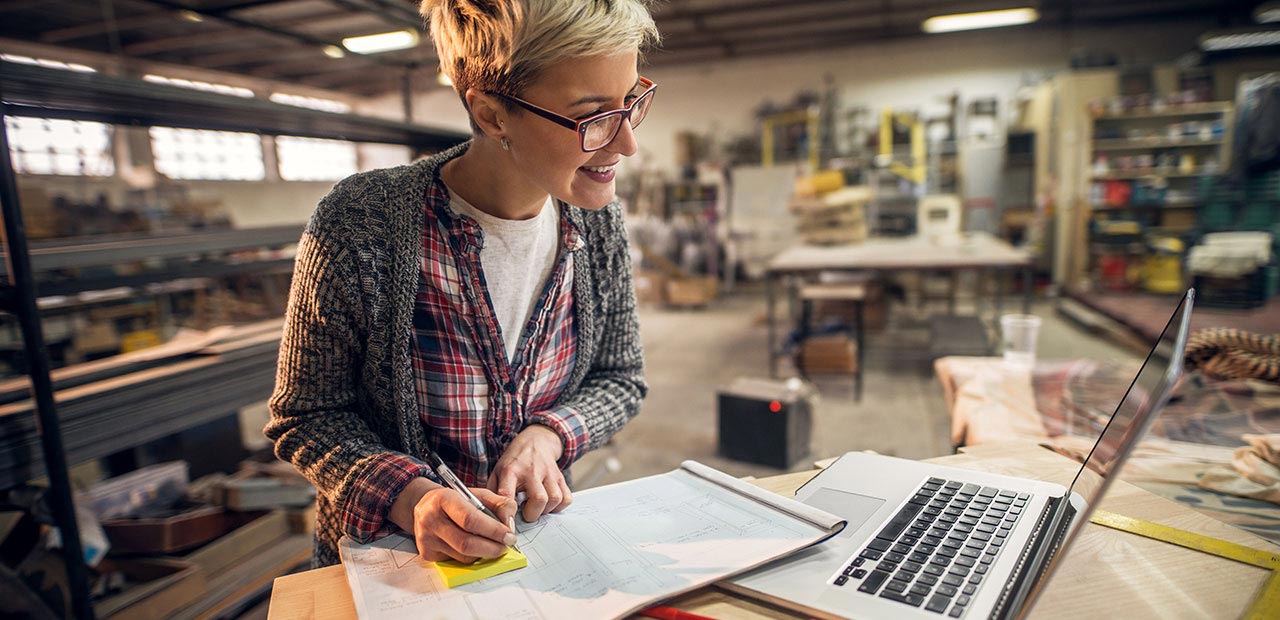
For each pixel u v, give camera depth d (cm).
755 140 941
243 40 778
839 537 71
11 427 146
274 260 302
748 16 775
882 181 827
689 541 69
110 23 694
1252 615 60
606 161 71
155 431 176
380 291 76
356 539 73
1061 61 832
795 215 857
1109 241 685
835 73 918
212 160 914
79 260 182
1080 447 117
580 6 62
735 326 686
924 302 741
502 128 70
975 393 218
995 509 75
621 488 85
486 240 81
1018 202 785
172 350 207
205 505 221
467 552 65
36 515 161
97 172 759
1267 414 171
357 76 987
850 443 344
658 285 825
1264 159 585
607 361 101
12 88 143
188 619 179
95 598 178
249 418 424
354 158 1161
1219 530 76
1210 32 697
